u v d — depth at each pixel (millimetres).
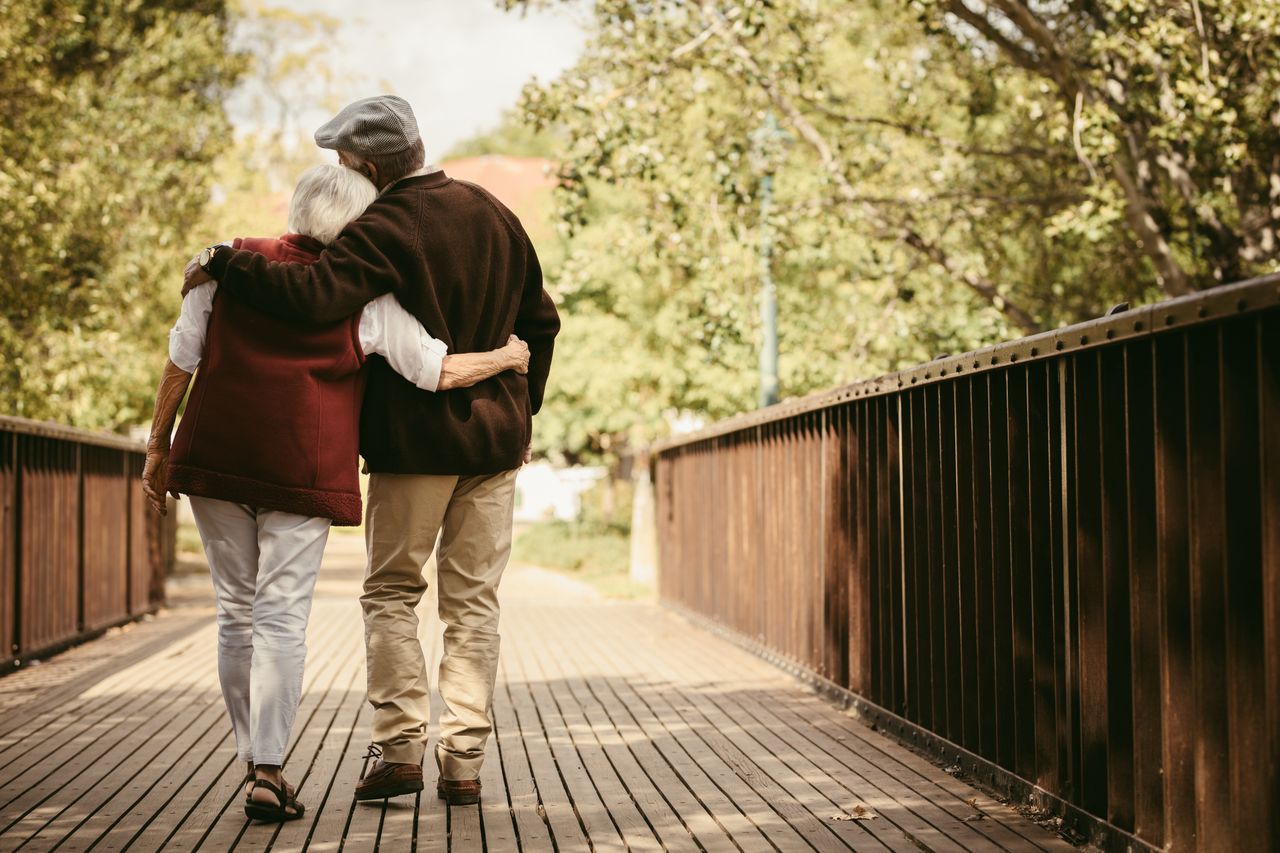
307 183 3992
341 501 3881
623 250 12328
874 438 5926
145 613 11453
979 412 4578
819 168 12477
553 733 5496
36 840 3699
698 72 11227
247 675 4020
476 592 4180
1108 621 3547
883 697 5672
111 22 17578
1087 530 3699
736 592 9258
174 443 3881
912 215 12625
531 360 4340
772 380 12367
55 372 13023
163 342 17703
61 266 14281
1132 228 10984
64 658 8289
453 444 3994
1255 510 2865
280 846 3639
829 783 4508
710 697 6598
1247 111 9836
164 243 15992
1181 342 3174
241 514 3951
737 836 3779
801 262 14547
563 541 22984
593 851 3613
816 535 7016
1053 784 4008
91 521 9578
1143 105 10633
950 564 4867
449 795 4148
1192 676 3141
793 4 11516
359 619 11086
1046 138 12328
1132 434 3398
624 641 9508
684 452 11680
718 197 12281
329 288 3797
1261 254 10969
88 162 14312
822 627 6801
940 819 3977
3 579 7379
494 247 4094
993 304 12328
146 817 3973
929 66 12586
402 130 4059
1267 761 2809
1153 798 3334
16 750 5043
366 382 4023
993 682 4469
